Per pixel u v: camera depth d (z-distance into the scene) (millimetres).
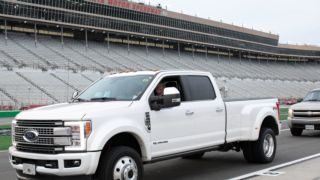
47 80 44562
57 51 57688
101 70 54375
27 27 60469
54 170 6457
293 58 112812
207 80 9289
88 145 6512
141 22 73000
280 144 14938
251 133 10109
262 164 10695
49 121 6602
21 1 55562
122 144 7449
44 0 58156
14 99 37344
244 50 96688
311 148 13781
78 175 6496
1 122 26531
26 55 51219
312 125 17219
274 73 93625
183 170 10055
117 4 68875
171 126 8000
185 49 86000
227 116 9453
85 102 7766
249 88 72625
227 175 9328
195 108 8594
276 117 11133
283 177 8930
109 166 6820
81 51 61875
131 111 7309
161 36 76938
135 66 62656
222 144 9289
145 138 7430
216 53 92438
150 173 9727
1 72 42594
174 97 7754
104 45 70062
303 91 84062
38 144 6691
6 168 10750
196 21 84062
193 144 8469
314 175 9078
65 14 61375
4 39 54750
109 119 6898
